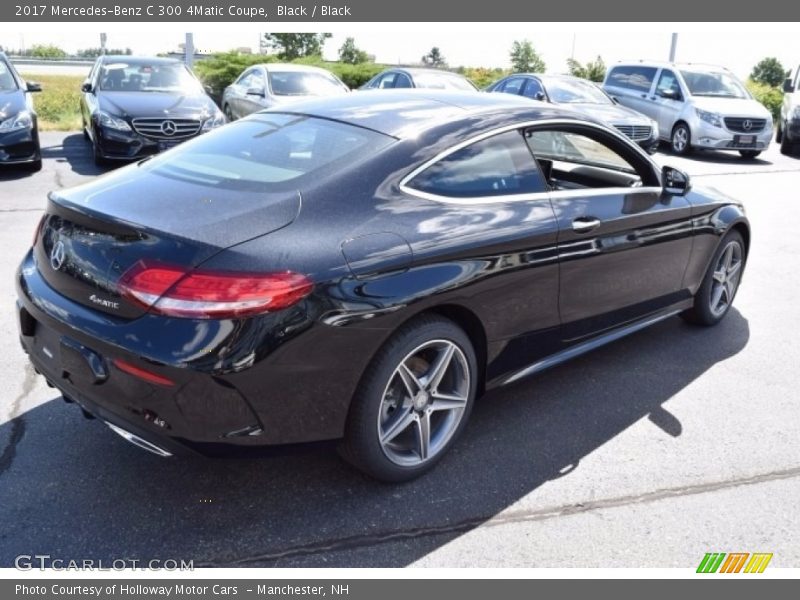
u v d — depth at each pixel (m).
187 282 2.38
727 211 4.70
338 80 12.73
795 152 15.44
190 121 9.83
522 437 3.45
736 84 14.91
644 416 3.70
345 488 3.00
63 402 3.57
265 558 2.60
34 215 7.22
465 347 3.09
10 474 2.98
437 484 3.05
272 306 2.42
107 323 2.49
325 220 2.67
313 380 2.58
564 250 3.42
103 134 9.50
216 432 2.49
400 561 2.61
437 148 3.08
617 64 16.91
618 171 4.15
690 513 2.92
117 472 3.04
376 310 2.63
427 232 2.87
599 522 2.85
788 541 2.78
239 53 23.39
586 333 3.80
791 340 4.80
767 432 3.58
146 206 2.69
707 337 4.81
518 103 3.63
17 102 9.34
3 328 4.38
